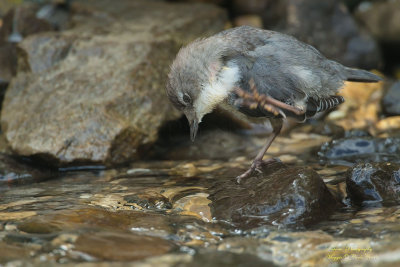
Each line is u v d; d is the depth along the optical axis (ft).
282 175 27.61
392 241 21.72
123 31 47.32
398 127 41.04
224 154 38.45
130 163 37.50
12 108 39.50
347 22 55.21
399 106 42.78
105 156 36.19
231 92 30.27
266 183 27.73
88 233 23.56
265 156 36.96
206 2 57.62
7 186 32.86
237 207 26.20
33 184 33.19
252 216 25.26
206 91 31.22
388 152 35.32
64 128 36.86
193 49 31.83
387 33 57.52
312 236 22.99
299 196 25.29
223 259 21.11
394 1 57.77
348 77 31.42
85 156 35.99
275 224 24.40
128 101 38.81
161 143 41.09
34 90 40.32
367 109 44.73
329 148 36.37
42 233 23.67
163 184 32.01
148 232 24.02
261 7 57.47
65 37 43.96
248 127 42.29
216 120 42.47
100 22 50.14
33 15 49.49
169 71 33.68
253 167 32.48
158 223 25.17
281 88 29.17
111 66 41.11
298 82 29.30
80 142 36.32
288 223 24.39
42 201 29.19
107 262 20.81
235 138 41.52
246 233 23.80
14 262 20.88
